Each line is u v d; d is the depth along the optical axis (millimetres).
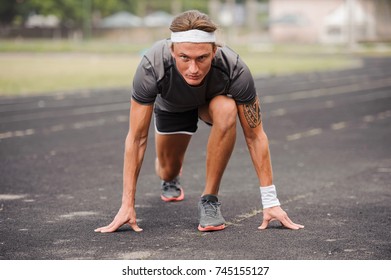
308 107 28516
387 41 124500
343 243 8992
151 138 19703
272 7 155000
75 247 8883
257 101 9570
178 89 9406
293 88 38875
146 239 9227
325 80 45125
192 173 14336
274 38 153000
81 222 10242
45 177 13875
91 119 24156
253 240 9141
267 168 9711
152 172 14547
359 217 10445
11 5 142500
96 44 117438
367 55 87438
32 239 9281
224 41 9172
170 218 10508
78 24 145125
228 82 9328
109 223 10195
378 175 13992
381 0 142625
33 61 66562
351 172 14352
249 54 88125
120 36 146125
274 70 55375
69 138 19500
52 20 150875
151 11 174875
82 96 33406
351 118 24531
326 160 15852
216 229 9594
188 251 8672
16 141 18922
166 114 10422
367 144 18344
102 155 16641
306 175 14039
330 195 12102
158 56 9281
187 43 8727
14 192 12453
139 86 9336
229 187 12922
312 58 77812
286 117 24875
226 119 9469
